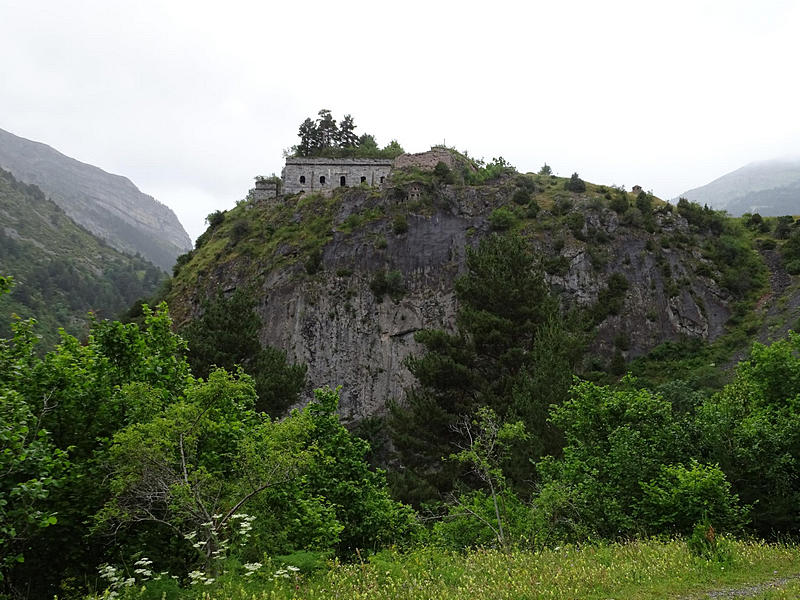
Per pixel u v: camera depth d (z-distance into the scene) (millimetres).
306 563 13211
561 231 76125
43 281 143250
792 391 23672
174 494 12219
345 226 78875
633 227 77688
